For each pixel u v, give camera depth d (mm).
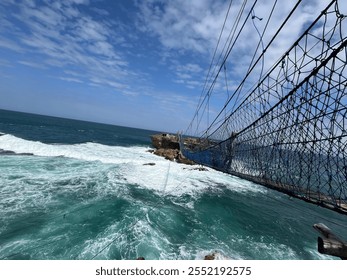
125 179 16984
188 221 11445
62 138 41656
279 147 4945
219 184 20875
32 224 8945
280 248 10367
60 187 13352
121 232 9039
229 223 12211
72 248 7773
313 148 3670
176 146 38844
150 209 11672
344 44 2902
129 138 69625
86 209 10773
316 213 17078
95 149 31547
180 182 18875
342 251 3156
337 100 3072
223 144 10773
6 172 14719
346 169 3008
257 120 6320
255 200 17891
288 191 4445
